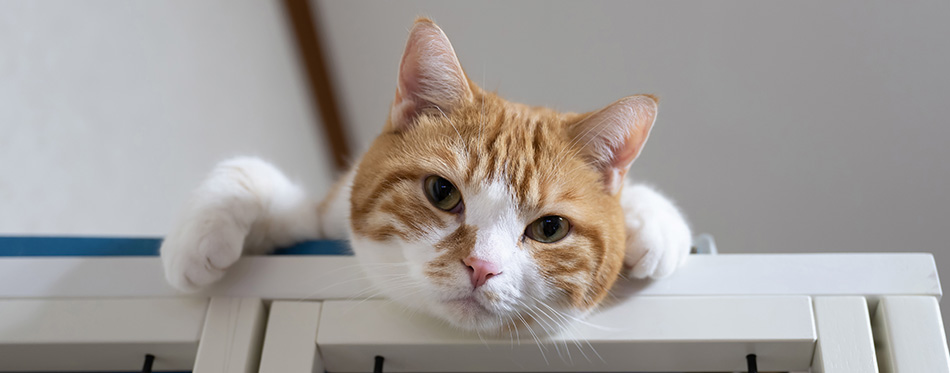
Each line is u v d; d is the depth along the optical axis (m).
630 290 0.52
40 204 0.70
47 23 0.71
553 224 0.55
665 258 0.52
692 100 0.95
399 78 0.57
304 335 0.50
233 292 0.51
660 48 0.91
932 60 0.84
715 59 0.90
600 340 0.50
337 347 0.50
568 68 0.97
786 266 0.51
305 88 1.12
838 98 0.90
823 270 0.50
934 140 0.90
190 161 0.88
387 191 0.55
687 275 0.52
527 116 0.59
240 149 0.96
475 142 0.56
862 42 0.85
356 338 0.50
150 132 0.82
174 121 0.85
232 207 0.55
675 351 0.51
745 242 1.09
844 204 1.00
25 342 0.50
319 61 1.08
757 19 0.86
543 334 0.52
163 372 0.53
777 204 1.03
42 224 0.70
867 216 1.00
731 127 0.96
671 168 1.03
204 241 0.51
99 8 0.76
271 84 1.03
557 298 0.54
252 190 0.57
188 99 0.87
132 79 0.80
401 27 0.99
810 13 0.84
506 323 0.53
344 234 0.60
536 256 0.54
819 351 0.49
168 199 0.85
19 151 0.68
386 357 0.51
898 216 0.98
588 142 0.58
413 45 0.57
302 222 0.61
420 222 0.54
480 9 0.93
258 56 1.00
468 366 0.52
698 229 1.09
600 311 0.51
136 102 0.80
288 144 1.07
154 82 0.83
